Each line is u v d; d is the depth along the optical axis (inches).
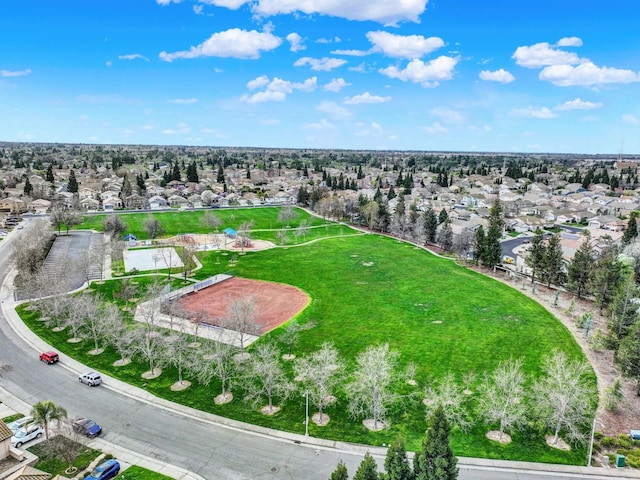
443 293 3294.8
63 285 2950.3
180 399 1888.5
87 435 1614.2
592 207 7426.2
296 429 1690.5
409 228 5388.8
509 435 1675.7
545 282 3666.3
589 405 1856.5
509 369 1883.6
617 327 2351.1
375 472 1178.6
